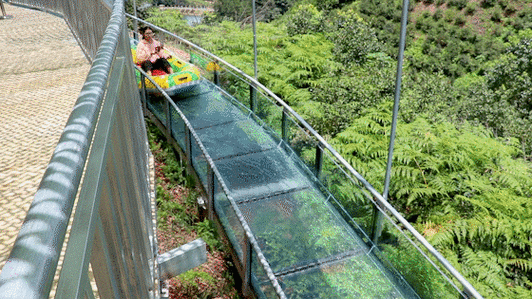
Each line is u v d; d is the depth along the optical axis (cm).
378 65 1539
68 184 94
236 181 599
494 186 745
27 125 412
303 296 416
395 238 435
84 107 134
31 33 949
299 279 434
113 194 191
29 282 67
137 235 253
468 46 4272
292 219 523
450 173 750
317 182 593
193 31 1844
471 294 340
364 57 1577
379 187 736
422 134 828
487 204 661
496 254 637
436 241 611
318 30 1781
